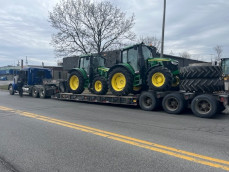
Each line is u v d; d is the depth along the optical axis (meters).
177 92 8.68
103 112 8.87
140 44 10.02
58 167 3.60
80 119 7.35
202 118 7.70
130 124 6.61
